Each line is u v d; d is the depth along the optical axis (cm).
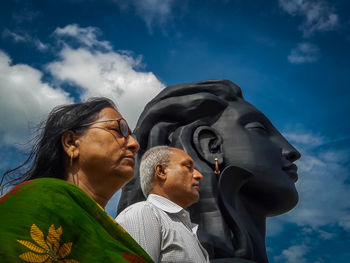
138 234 329
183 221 388
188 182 438
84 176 218
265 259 1001
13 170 224
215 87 1173
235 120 1116
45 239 134
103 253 144
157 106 1120
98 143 220
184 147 1023
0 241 124
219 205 946
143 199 988
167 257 339
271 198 1072
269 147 1112
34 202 140
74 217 146
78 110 229
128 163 223
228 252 880
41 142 226
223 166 1051
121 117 233
